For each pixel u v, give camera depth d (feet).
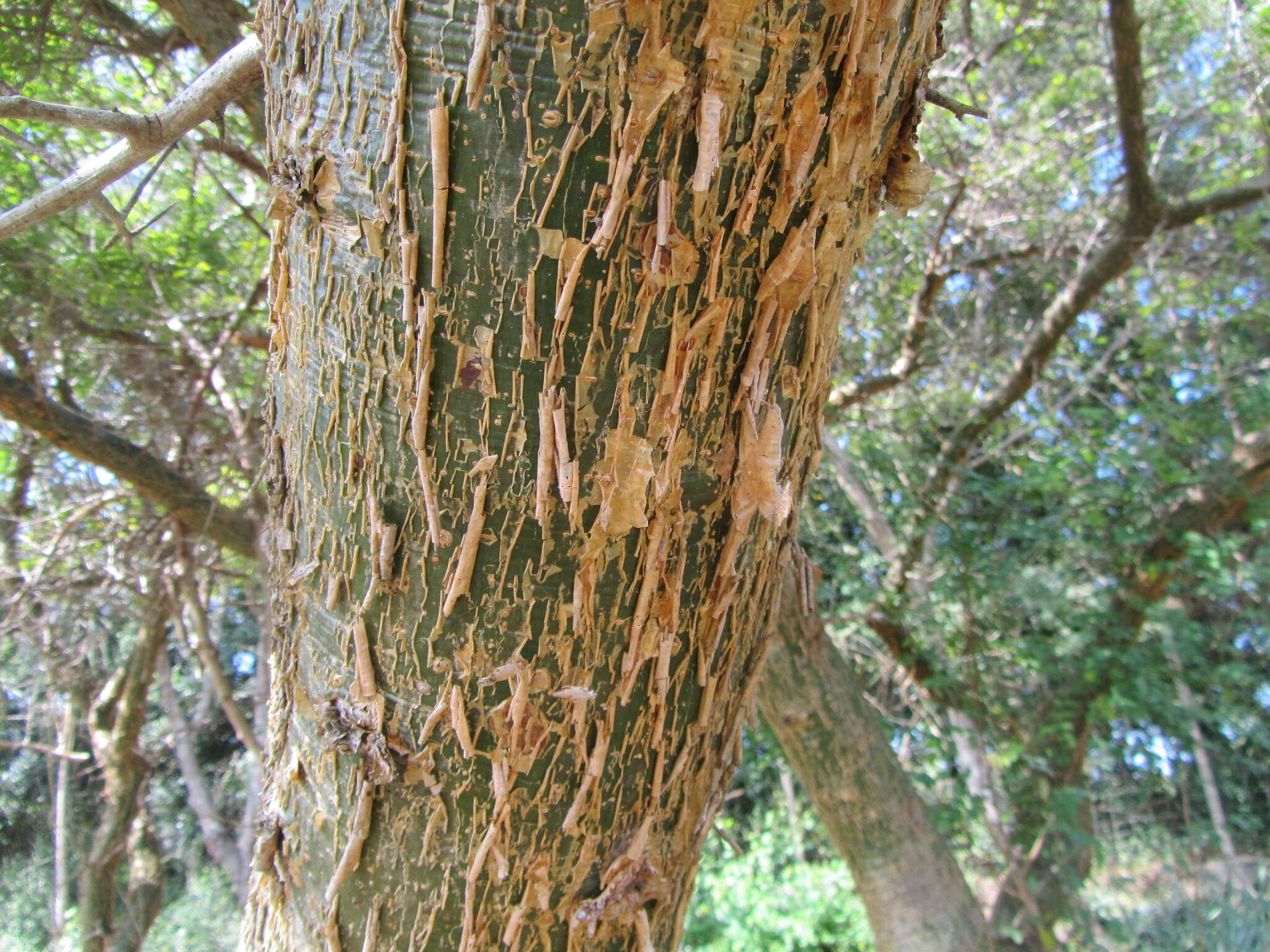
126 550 12.88
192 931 18.90
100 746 16.14
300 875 3.65
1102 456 15.16
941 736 16.44
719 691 3.51
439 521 2.88
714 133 2.41
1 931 17.65
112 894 15.80
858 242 3.05
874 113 2.66
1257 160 17.16
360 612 3.11
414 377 2.73
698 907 21.71
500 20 2.32
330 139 2.65
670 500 2.91
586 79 2.35
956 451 15.76
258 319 13.21
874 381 16.20
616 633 3.07
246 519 12.55
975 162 16.52
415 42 2.41
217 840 14.58
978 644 15.19
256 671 16.53
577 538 2.88
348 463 2.96
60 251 11.39
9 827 18.29
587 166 2.44
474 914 3.36
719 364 2.81
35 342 11.16
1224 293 15.97
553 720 3.13
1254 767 18.17
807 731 10.19
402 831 3.30
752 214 2.59
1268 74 15.15
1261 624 15.90
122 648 18.28
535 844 3.31
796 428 3.20
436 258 2.59
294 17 2.70
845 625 18.06
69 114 3.19
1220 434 14.75
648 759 3.38
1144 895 18.07
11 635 14.08
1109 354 17.35
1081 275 14.75
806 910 20.80
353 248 2.71
